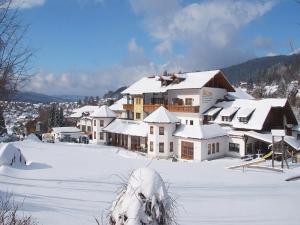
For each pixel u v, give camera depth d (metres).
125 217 3.59
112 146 44.84
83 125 60.94
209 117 38.31
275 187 15.12
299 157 28.66
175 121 36.94
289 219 9.07
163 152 36.88
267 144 34.62
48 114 67.38
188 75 42.41
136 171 3.90
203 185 14.88
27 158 23.22
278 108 35.53
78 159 23.95
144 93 44.56
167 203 3.74
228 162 28.30
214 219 8.83
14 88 5.34
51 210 8.02
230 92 43.53
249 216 9.34
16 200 8.79
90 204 9.53
